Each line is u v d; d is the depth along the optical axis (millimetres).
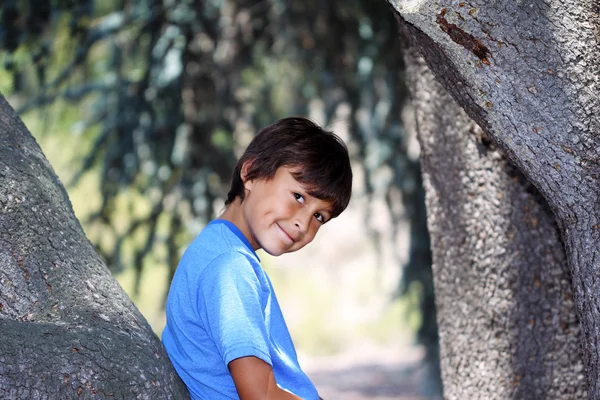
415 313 8547
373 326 17641
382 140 7547
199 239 2561
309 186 2529
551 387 3279
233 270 2396
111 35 6535
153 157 6863
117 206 7441
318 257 19500
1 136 2631
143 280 7438
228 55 7148
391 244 8555
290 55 7645
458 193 3354
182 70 6641
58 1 5758
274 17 7250
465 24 2365
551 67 2381
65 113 7312
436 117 3371
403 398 11562
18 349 2102
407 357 14875
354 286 18703
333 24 7383
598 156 2410
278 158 2557
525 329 3289
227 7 7094
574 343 3270
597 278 2480
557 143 2414
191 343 2473
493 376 3342
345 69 7672
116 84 6730
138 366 2279
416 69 3434
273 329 2541
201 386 2461
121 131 6773
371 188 7828
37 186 2564
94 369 2180
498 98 2408
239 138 7469
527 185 3242
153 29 6605
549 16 2383
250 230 2604
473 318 3375
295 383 2557
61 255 2486
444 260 3469
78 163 7441
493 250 3301
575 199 2471
